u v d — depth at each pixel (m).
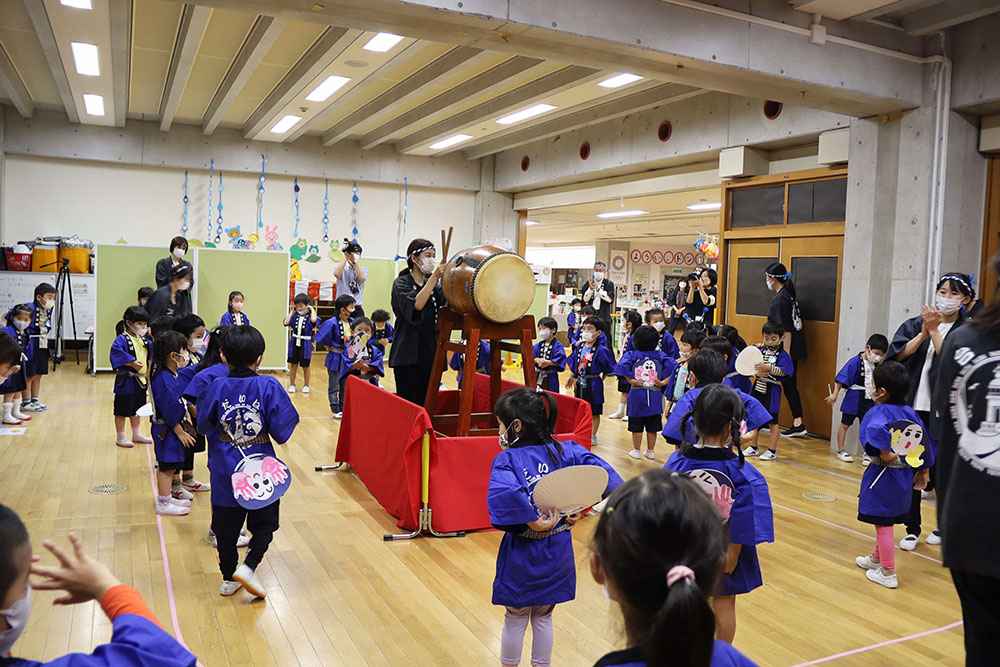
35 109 10.30
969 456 1.35
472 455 4.10
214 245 10.81
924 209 5.64
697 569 0.96
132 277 9.36
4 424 6.30
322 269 12.34
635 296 21.69
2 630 0.99
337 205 12.36
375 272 11.87
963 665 2.81
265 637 2.85
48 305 6.95
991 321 1.38
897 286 5.83
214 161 11.34
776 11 4.92
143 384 5.68
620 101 8.66
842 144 6.56
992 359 1.35
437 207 13.02
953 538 1.37
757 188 7.63
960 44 5.55
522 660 2.73
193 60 7.13
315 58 7.15
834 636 3.03
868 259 6.07
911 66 5.55
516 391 2.48
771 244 7.45
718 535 0.99
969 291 4.32
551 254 28.06
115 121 10.22
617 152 9.65
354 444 5.21
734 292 7.93
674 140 8.62
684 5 4.54
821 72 5.12
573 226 19.25
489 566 3.64
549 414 2.52
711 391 2.41
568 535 2.40
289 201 12.05
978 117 5.78
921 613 3.27
